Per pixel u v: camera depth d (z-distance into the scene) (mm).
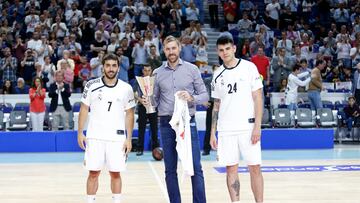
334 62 15586
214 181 7512
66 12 15930
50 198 6414
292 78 12820
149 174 8258
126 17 15922
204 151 10641
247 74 4914
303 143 12086
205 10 18203
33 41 14148
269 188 6961
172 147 5117
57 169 8938
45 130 12422
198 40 15164
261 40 15195
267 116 12750
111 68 5172
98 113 5207
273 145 12047
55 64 14109
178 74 5078
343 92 14180
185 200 6211
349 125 12797
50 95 11945
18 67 14125
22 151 11758
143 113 10539
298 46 14922
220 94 4977
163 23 16031
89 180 5309
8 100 13078
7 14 16266
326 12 17688
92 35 15508
